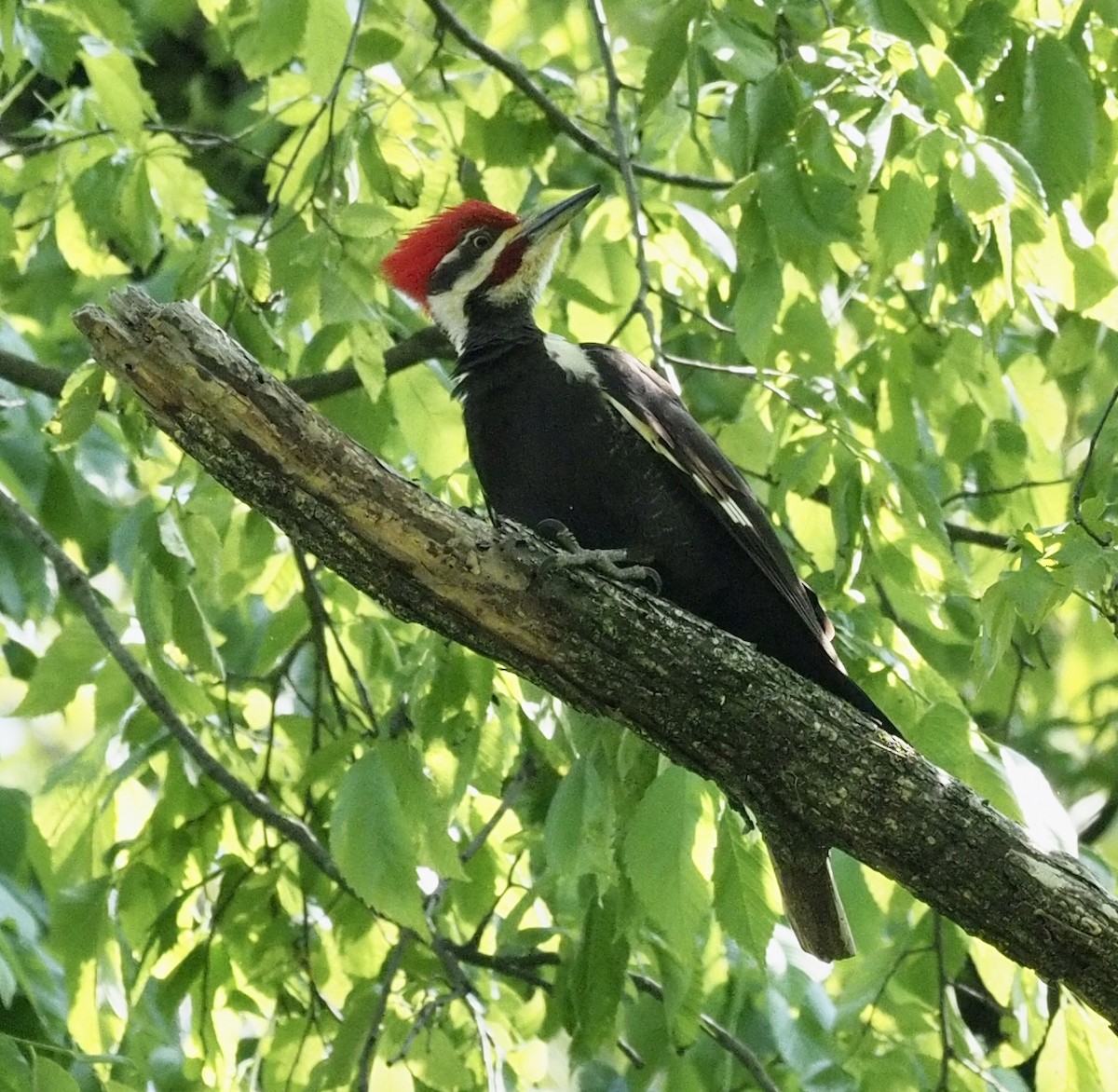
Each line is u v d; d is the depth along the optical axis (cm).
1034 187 834
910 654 963
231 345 728
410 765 870
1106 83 961
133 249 1119
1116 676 1507
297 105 1125
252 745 1113
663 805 852
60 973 1040
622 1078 1125
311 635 1049
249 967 1027
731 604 933
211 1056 980
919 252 903
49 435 1155
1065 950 764
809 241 870
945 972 1010
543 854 1024
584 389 927
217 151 1547
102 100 1074
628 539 932
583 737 903
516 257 1078
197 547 977
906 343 1099
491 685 907
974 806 776
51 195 1172
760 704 776
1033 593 777
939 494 1212
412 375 1091
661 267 1186
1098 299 901
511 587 762
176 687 980
